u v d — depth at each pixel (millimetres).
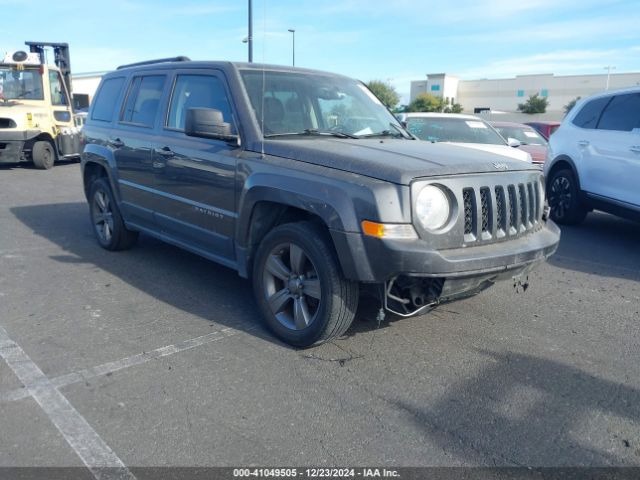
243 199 4098
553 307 4906
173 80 5152
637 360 3912
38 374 3516
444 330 4320
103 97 6391
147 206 5387
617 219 9164
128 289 5090
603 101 7918
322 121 4676
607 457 2828
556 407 3273
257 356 3807
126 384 3412
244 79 4523
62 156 14930
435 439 2936
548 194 8781
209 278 5430
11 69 13906
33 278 5371
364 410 3188
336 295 3598
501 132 11789
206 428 2982
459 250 3500
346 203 3416
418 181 3375
